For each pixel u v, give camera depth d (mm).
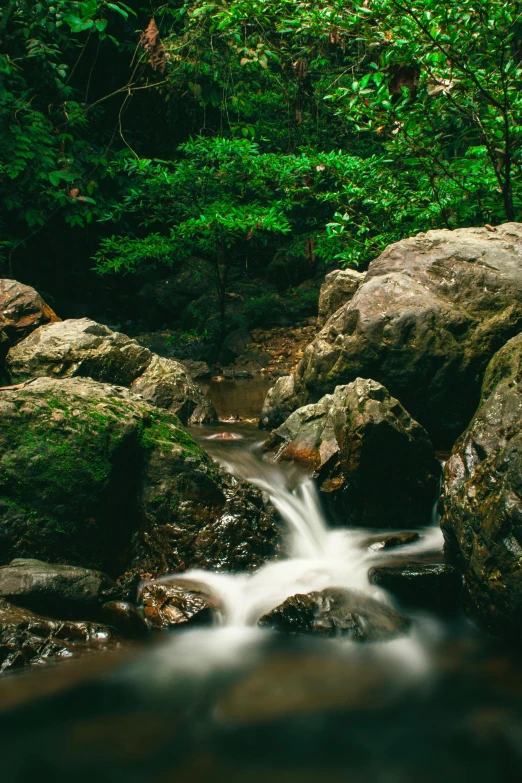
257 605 3646
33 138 10031
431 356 5070
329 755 2508
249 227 10055
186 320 11758
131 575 3863
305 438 4945
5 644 3102
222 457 4949
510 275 5293
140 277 12828
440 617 3635
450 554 3816
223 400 7828
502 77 6203
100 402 4152
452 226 7609
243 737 2625
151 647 3297
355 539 4289
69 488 3811
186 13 11094
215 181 10539
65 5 9188
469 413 5223
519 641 3311
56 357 5738
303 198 10617
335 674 3080
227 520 4070
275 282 12938
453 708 2812
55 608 3389
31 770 2418
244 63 9742
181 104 12617
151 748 2557
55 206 10992
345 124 12242
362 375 5285
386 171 7781
